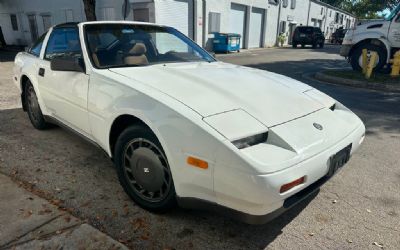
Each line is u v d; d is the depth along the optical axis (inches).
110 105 103.0
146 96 92.0
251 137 80.8
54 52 146.0
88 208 103.0
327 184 123.7
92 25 131.0
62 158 140.2
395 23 379.6
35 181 119.4
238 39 852.0
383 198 114.5
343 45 427.5
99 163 136.0
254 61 602.9
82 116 120.7
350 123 107.1
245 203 75.3
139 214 100.7
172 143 84.1
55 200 106.6
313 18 1567.4
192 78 107.0
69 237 87.4
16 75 183.9
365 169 137.5
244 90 102.0
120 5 722.2
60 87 132.3
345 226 98.0
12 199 105.9
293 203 81.8
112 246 84.4
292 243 89.8
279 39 1204.5
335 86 342.6
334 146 91.1
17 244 84.5
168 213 101.3
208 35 839.7
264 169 73.2
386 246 89.5
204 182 79.9
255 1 1008.2
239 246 88.1
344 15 2087.8
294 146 81.8
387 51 390.0
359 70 423.5
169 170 89.6
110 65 118.3
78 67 116.9
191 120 80.7
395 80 352.8
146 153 95.3
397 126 200.8
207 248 86.8
